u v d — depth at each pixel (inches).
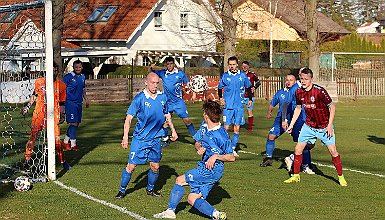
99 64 1710.1
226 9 1449.3
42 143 511.8
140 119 383.2
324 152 644.7
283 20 2273.6
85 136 758.5
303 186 448.8
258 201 394.0
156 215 344.5
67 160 557.3
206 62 2151.8
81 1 1863.9
